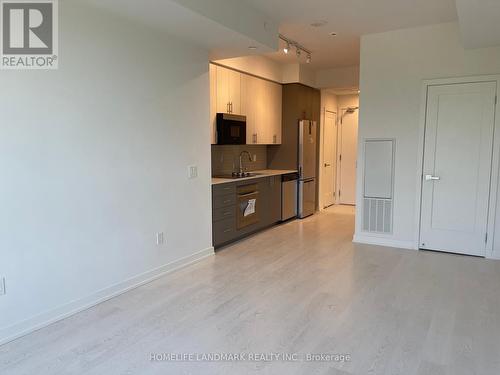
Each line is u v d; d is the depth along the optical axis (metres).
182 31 3.53
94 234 3.03
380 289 3.43
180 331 2.66
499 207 4.28
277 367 2.23
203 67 4.18
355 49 5.53
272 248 4.85
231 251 4.71
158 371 2.19
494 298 3.22
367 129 4.91
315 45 5.31
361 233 5.12
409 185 4.71
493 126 4.22
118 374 2.16
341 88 7.25
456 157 4.43
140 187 3.45
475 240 4.43
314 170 7.27
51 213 2.70
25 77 2.49
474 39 3.84
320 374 2.16
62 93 2.71
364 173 5.00
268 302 3.15
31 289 2.61
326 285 3.54
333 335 2.60
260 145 6.86
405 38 4.55
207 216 4.42
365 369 2.21
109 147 3.11
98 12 2.93
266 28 4.06
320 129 7.62
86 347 2.44
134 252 3.43
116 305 3.08
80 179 2.89
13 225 2.47
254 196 5.51
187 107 3.98
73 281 2.89
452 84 4.37
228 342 2.51
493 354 2.36
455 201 4.49
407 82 4.60
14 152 2.45
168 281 3.64
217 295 3.30
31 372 2.17
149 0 2.75
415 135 4.62
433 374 2.16
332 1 3.68
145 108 3.44
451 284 3.55
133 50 3.27
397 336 2.59
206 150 4.34
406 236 4.80
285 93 6.75
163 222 3.75
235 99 5.45
